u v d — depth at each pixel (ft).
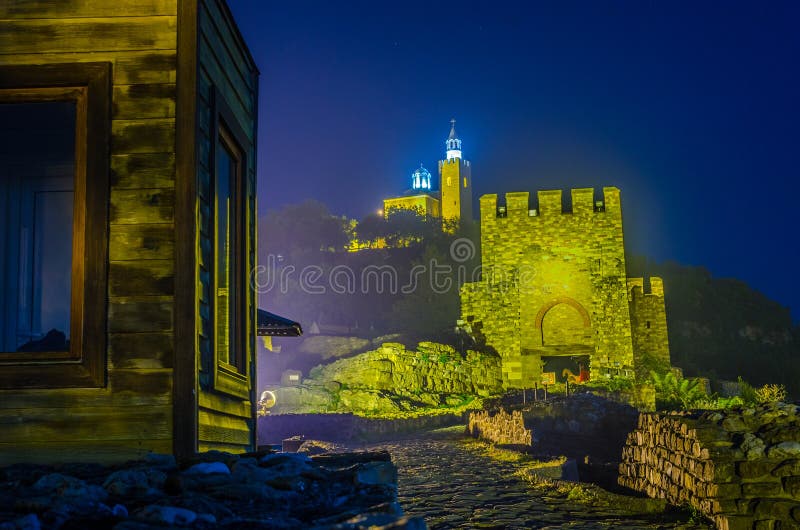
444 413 115.85
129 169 18.43
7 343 22.00
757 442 31.53
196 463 16.14
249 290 25.62
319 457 21.16
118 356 17.62
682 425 35.27
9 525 11.12
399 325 213.87
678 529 30.22
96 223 18.08
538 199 166.09
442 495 43.39
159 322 17.76
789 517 27.78
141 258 18.04
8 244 22.50
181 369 17.47
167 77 18.80
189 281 17.85
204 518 12.41
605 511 36.32
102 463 17.15
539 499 40.96
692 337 254.68
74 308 17.90
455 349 154.10
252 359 26.11
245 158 25.43
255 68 27.68
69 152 22.66
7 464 17.15
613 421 91.76
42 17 18.99
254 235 27.27
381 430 100.42
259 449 28.68
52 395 17.42
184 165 18.31
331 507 13.88
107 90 18.65
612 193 163.84
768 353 250.57
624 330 158.92
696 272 283.59
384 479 16.99
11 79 18.72
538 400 114.83
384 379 136.15
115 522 12.10
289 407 126.93
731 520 28.53
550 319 162.20
